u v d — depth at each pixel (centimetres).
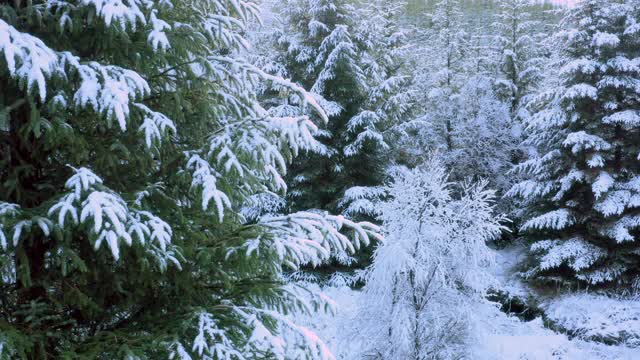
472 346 585
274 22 1288
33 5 265
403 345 555
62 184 288
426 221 603
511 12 2069
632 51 1177
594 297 1079
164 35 271
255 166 321
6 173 283
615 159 1177
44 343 261
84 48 289
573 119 1171
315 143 337
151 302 318
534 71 1936
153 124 270
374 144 1174
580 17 1224
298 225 330
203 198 279
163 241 246
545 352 783
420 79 1902
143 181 319
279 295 330
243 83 360
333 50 1123
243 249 308
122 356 260
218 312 297
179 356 255
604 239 1155
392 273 576
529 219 1343
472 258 598
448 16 2073
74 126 282
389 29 1711
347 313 683
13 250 239
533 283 1216
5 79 254
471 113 1794
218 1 342
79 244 277
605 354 826
